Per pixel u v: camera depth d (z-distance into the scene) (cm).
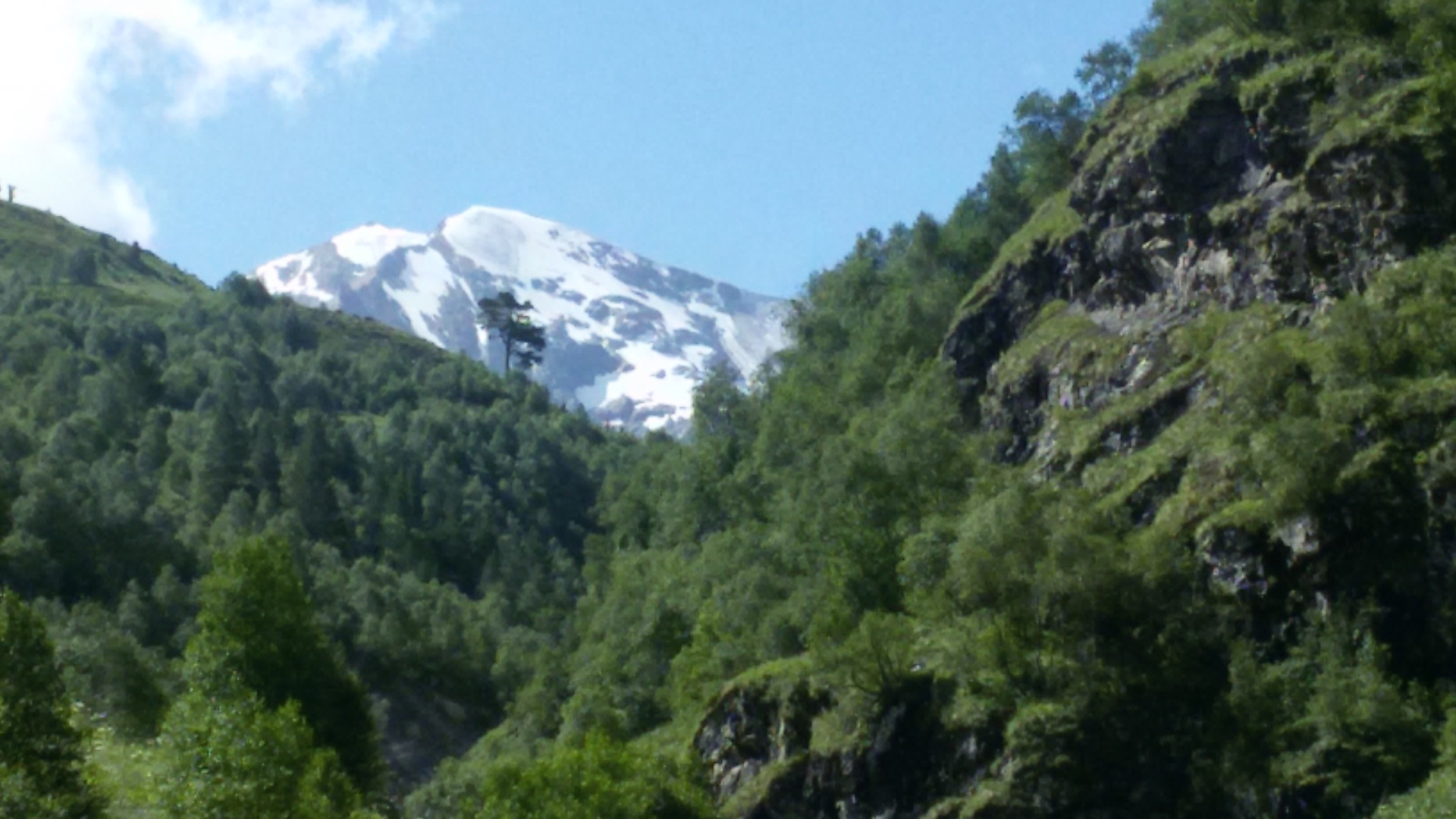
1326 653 5828
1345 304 6519
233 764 4444
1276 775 5531
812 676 7106
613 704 9588
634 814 5866
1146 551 6412
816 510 9019
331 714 6153
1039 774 5928
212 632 6069
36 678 3950
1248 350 6975
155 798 4378
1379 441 6078
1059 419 8000
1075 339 8475
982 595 6706
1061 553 6425
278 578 6247
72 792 3928
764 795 6769
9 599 4006
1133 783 5878
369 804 6241
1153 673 6172
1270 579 6159
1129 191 8475
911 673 6706
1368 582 5891
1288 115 7719
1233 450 6631
